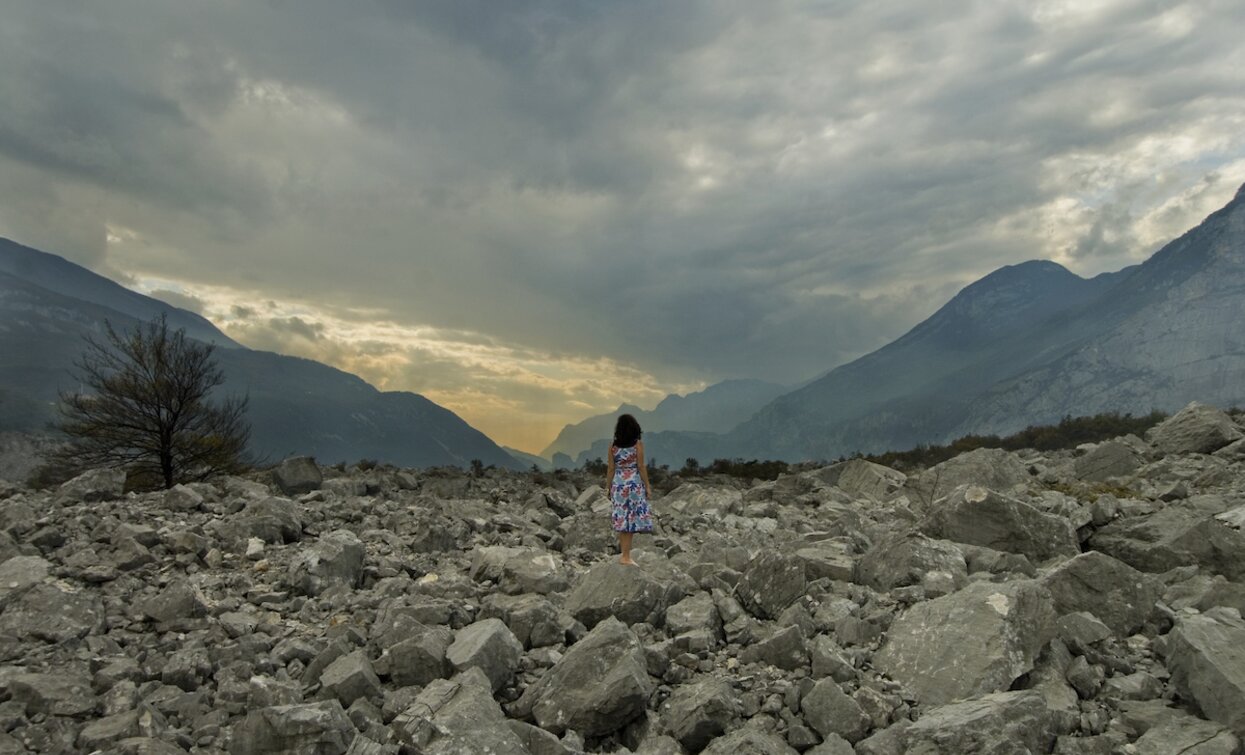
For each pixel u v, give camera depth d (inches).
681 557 480.4
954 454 1449.3
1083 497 617.0
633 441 418.6
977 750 209.6
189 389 925.8
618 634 281.1
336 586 394.0
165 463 916.6
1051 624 279.4
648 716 260.8
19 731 235.0
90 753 226.5
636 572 354.3
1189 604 319.3
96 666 287.1
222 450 968.9
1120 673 273.7
